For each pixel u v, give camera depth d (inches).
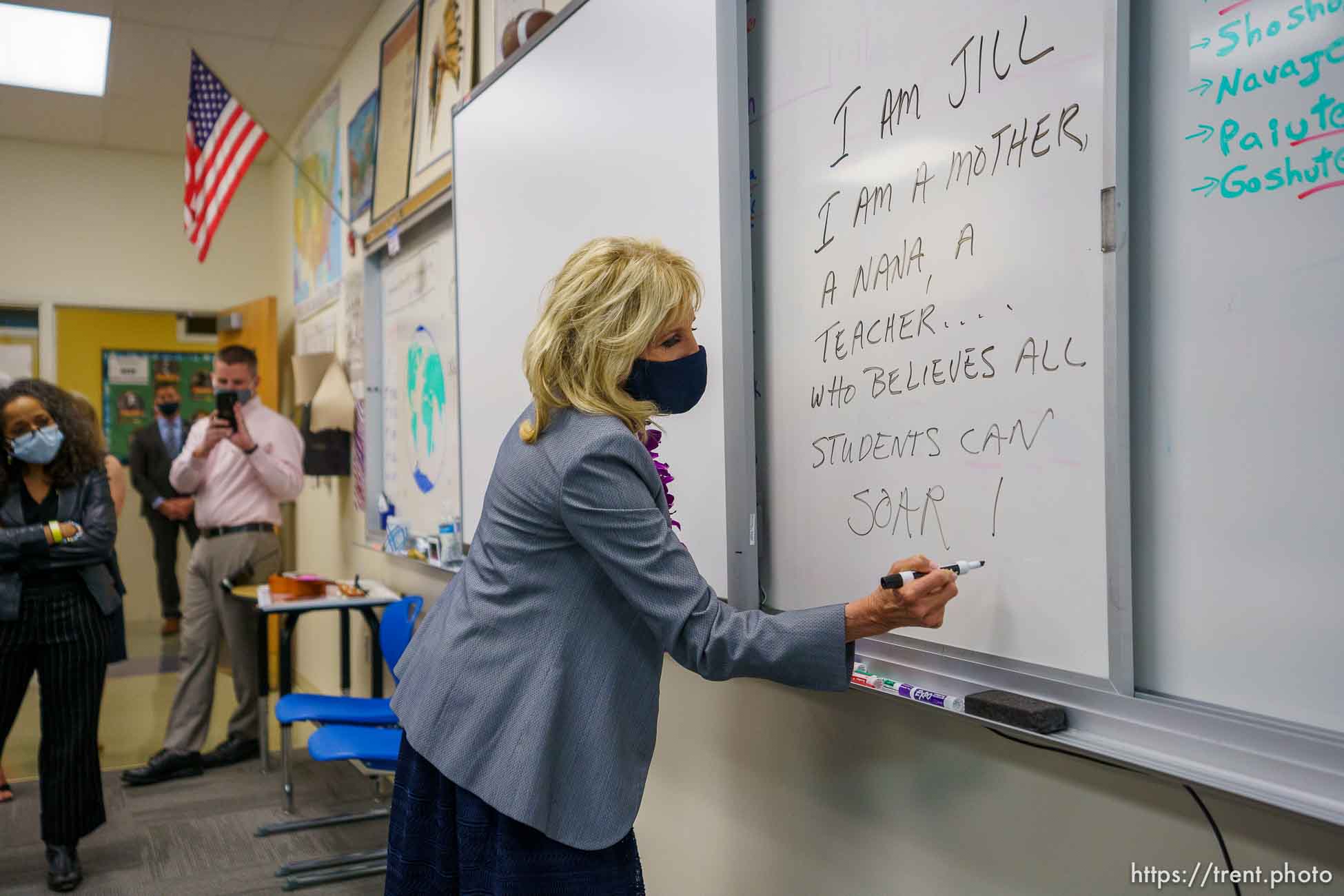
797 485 57.3
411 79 131.9
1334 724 32.5
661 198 65.1
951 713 45.5
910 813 51.4
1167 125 37.4
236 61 171.6
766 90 59.4
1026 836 44.5
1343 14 31.8
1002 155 43.4
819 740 58.2
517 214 86.9
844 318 53.2
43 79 179.8
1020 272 42.6
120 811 122.8
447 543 109.1
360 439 159.2
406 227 132.5
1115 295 37.9
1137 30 38.4
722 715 68.3
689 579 42.7
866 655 53.5
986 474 44.5
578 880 43.3
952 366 46.3
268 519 147.8
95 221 222.1
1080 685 40.1
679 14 62.6
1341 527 32.3
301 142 204.1
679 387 46.8
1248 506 35.0
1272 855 34.3
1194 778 34.8
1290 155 33.4
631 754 44.9
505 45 97.4
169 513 221.0
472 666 44.8
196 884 100.7
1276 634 34.3
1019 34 42.5
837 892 56.9
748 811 65.5
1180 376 37.2
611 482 42.4
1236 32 35.0
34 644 96.3
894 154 49.6
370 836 114.3
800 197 56.5
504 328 90.0
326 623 181.2
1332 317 32.4
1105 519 38.9
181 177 231.1
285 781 118.3
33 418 94.7
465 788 43.7
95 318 252.1
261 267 238.5
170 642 234.2
